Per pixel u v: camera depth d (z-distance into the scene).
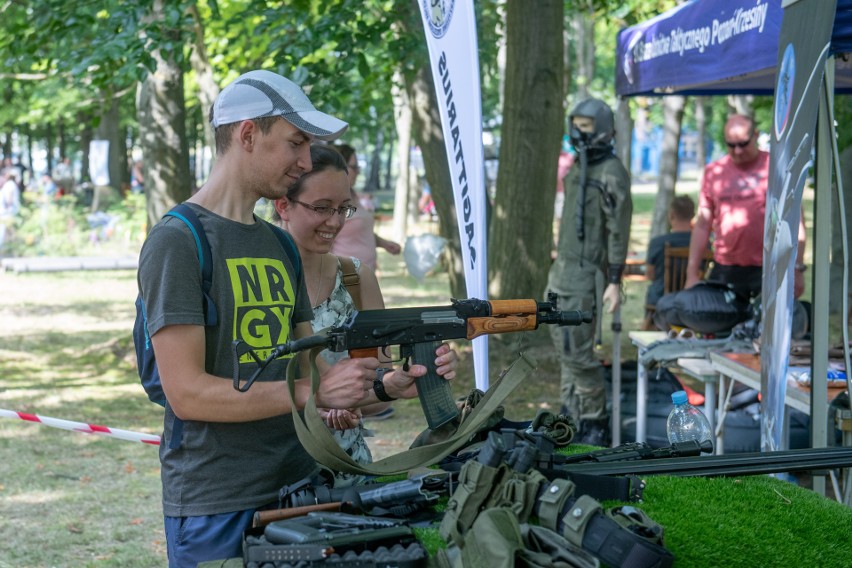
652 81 6.91
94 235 22.16
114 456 7.14
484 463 2.21
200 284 2.41
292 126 2.44
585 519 2.05
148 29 8.42
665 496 2.43
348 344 2.39
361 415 3.14
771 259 3.93
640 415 6.12
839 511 2.42
